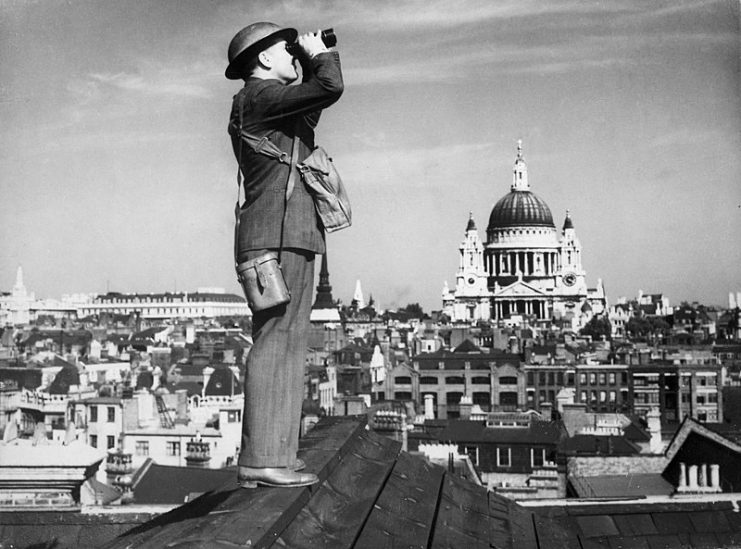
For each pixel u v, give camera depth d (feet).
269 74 29.17
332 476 31.86
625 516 44.27
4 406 263.49
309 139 29.12
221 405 270.26
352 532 27.78
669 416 384.88
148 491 142.92
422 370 465.88
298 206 28.14
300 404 29.32
